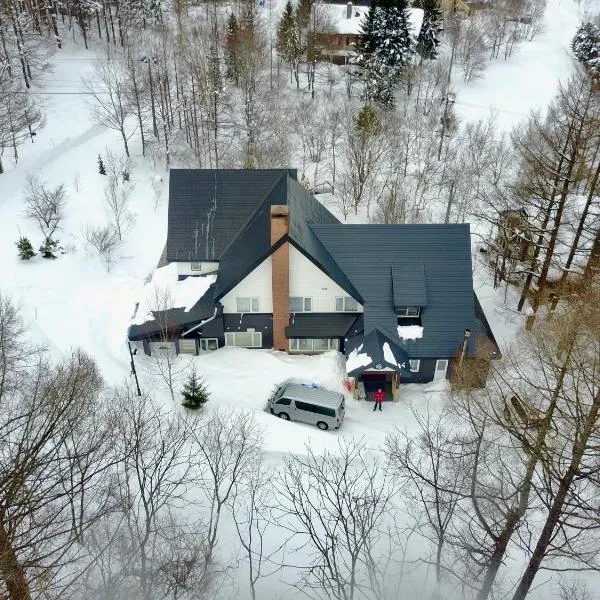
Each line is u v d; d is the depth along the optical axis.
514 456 23.39
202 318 32.22
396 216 45.69
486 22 88.12
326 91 73.19
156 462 18.86
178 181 35.88
